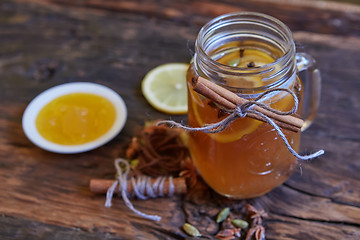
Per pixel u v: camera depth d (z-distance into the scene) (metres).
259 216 0.47
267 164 0.44
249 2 0.74
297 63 0.44
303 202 0.48
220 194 0.49
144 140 0.54
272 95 0.40
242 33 0.43
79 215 0.48
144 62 0.65
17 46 0.67
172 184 0.49
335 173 0.51
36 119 0.56
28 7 0.74
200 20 0.71
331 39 0.66
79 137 0.55
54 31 0.70
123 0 0.75
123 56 0.65
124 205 0.49
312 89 0.48
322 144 0.53
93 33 0.69
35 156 0.54
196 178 0.51
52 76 0.63
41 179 0.51
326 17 0.70
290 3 0.73
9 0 0.75
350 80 0.60
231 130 0.41
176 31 0.69
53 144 0.53
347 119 0.56
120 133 0.56
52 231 0.47
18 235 0.46
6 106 0.59
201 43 0.41
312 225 0.46
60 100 0.58
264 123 0.40
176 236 0.46
